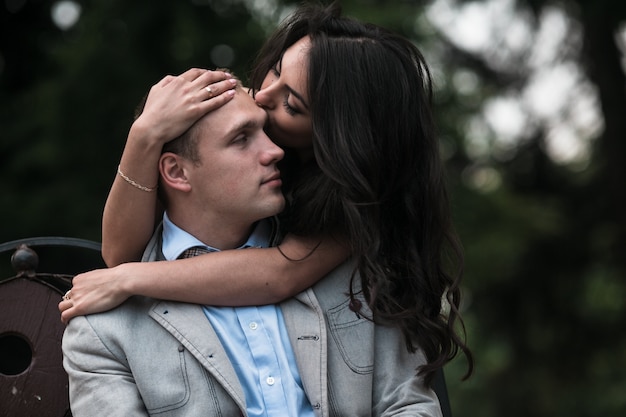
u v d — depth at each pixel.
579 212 9.31
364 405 2.21
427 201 2.35
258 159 2.19
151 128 2.14
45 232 7.34
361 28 2.34
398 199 2.35
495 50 8.43
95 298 2.13
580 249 9.29
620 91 8.20
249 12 7.49
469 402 9.74
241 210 2.20
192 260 2.18
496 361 9.66
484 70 8.55
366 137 2.25
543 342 9.60
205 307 2.21
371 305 2.21
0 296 2.38
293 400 2.16
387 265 2.31
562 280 9.45
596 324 9.54
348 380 2.21
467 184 8.79
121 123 7.39
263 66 2.37
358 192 2.22
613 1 6.79
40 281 2.41
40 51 8.20
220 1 7.46
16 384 2.36
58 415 2.36
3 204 7.29
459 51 8.48
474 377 9.74
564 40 8.35
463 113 8.15
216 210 2.21
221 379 2.09
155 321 2.15
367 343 2.24
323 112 2.24
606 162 8.68
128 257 2.27
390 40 2.35
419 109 2.35
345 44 2.28
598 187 9.26
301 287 2.25
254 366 2.18
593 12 6.86
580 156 9.45
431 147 2.37
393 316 2.24
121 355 2.12
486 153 8.83
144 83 7.32
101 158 7.48
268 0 7.53
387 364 2.27
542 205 9.31
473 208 8.59
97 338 2.12
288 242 2.27
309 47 2.27
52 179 7.55
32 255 2.42
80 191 7.39
